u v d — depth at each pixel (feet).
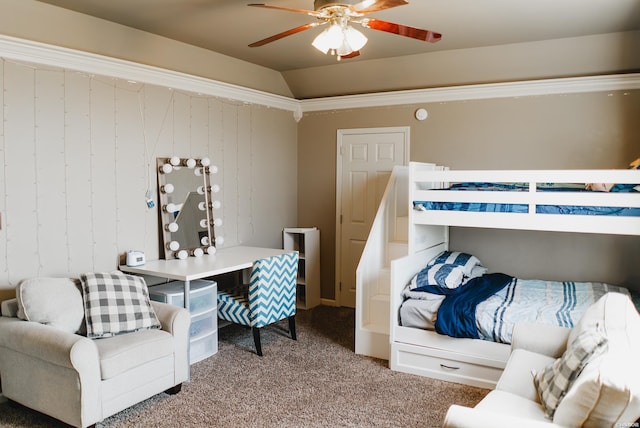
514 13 10.87
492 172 11.12
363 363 12.07
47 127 10.65
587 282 13.88
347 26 8.66
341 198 17.71
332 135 17.79
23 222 10.31
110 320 9.61
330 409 9.63
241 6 10.43
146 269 11.79
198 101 14.32
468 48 13.89
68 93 11.02
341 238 17.76
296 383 10.86
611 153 13.52
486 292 12.11
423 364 11.29
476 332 10.66
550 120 14.17
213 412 9.49
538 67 13.87
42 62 10.48
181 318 10.22
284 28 12.01
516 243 14.80
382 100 16.57
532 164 14.49
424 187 13.52
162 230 13.29
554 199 10.50
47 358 8.41
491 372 10.53
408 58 14.85
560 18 11.21
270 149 17.30
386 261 14.39
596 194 10.12
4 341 9.06
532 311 10.63
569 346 7.35
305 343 13.52
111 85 11.93
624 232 9.98
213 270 11.64
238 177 15.92
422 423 9.08
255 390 10.48
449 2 10.16
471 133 15.26
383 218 14.10
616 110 13.38
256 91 16.10
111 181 12.01
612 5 10.33
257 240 16.88
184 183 13.87
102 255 11.87
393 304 11.55
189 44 13.47
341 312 16.93
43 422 9.07
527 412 6.59
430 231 13.97
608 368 5.41
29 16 10.11
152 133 13.01
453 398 10.14
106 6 10.43
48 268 10.77
